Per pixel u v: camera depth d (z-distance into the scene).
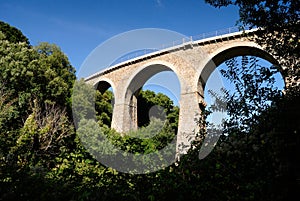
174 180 3.21
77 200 3.22
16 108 15.83
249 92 3.92
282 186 2.78
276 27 4.50
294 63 4.30
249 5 4.62
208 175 3.21
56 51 24.08
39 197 3.30
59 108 17.28
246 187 2.82
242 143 3.16
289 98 3.52
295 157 2.84
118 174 3.82
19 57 18.39
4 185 3.37
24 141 7.46
